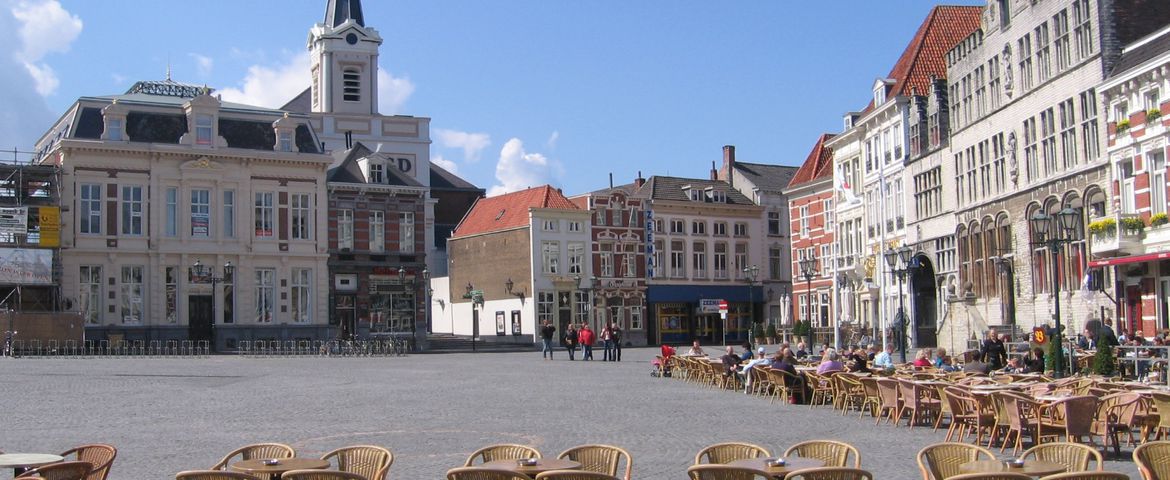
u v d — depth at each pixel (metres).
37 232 58.12
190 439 20.77
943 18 62.62
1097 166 39.09
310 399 29.55
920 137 56.91
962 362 34.34
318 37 92.06
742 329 89.00
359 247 68.81
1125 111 37.75
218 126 64.56
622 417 24.58
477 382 36.62
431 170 99.94
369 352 61.41
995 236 48.31
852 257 67.06
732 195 90.94
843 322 67.25
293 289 65.94
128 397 30.03
